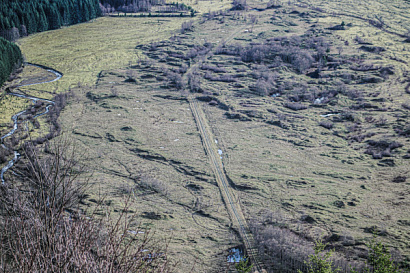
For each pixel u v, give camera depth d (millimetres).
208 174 93812
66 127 115562
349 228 70688
